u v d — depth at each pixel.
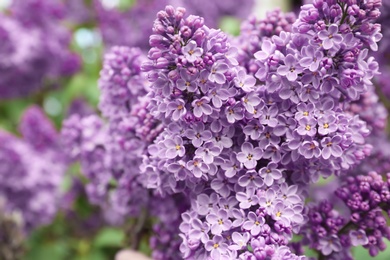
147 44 0.91
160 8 0.91
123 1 1.09
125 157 0.56
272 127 0.46
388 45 0.60
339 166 0.48
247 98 0.45
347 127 0.46
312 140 0.45
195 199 0.49
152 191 0.56
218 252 0.46
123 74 0.54
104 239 0.87
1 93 1.04
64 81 1.11
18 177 0.87
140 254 0.62
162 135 0.48
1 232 0.76
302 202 0.47
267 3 1.20
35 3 1.03
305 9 0.46
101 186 0.62
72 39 1.12
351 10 0.44
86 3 1.06
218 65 0.44
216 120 0.46
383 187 0.49
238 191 0.47
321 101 0.46
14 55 0.98
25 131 0.93
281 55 0.45
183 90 0.45
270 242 0.45
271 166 0.46
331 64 0.45
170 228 0.55
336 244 0.50
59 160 0.92
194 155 0.47
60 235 0.95
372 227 0.49
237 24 0.97
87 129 0.61
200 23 0.45
